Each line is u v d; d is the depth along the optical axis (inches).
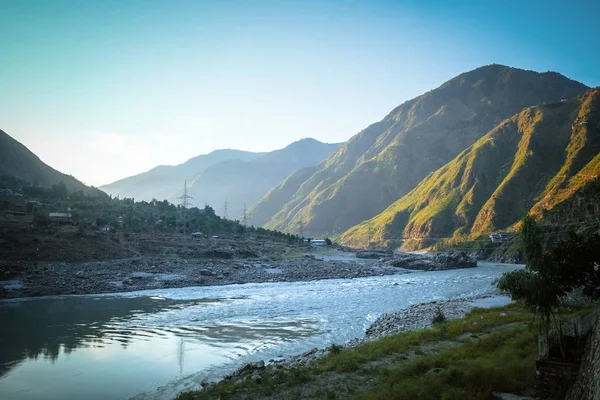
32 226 4803.2
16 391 1098.7
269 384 964.6
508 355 960.9
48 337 1744.6
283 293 3284.9
